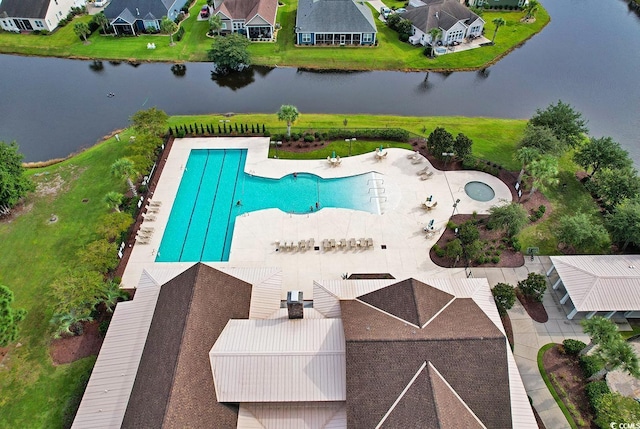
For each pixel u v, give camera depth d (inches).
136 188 2069.4
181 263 1769.2
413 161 2239.2
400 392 1077.8
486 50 3432.6
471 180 2139.5
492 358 1132.5
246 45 3228.3
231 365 1185.4
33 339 1505.9
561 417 1317.7
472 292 1448.1
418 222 1926.7
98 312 1578.5
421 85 3070.9
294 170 2180.1
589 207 2030.0
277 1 3865.7
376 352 1136.2
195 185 2124.8
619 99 2940.5
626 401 1248.2
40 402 1346.0
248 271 1519.4
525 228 1914.4
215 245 1851.6
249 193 2085.4
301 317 1302.9
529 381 1401.3
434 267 1745.8
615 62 3385.8
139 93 2994.6
